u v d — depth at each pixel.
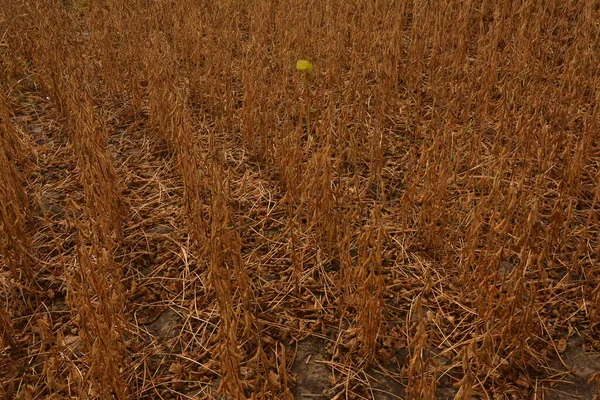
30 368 2.69
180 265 3.27
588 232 3.30
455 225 3.35
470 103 4.21
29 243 3.30
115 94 4.96
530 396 2.51
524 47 4.68
